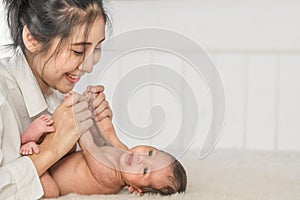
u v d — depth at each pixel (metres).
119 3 2.12
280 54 2.09
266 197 1.06
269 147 2.13
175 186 1.06
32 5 0.99
